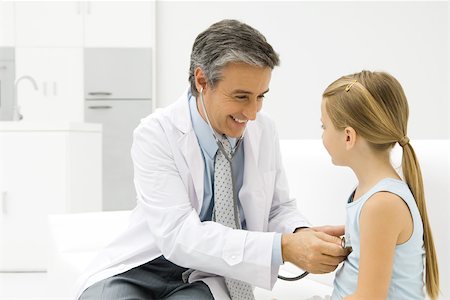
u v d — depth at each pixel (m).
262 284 1.40
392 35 4.84
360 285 1.24
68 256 2.21
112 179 4.69
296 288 1.85
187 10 4.78
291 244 1.36
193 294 1.48
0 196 3.55
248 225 1.62
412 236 1.26
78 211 3.62
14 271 3.62
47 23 4.64
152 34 4.65
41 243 3.59
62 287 2.20
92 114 4.68
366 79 1.32
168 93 4.81
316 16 4.83
